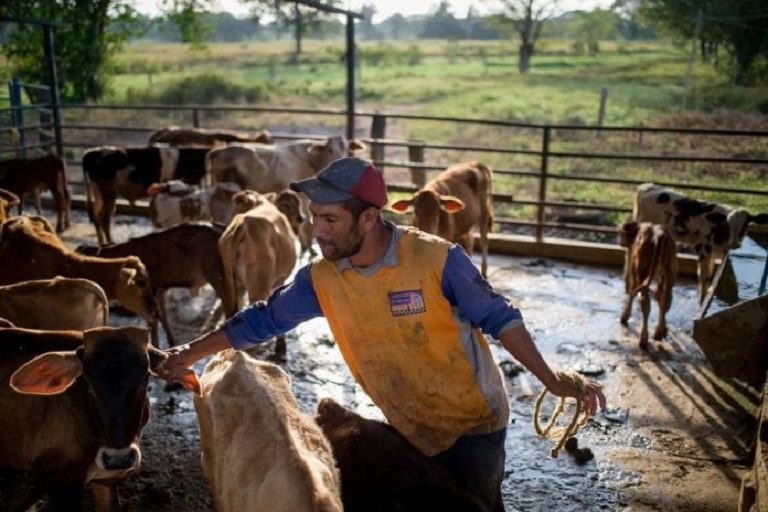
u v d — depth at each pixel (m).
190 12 28.77
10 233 5.96
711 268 7.65
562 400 2.87
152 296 6.03
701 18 30.97
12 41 25.22
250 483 2.41
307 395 5.70
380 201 2.42
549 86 36.09
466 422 2.67
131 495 4.43
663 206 7.86
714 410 5.48
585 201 13.57
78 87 27.00
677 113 25.27
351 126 11.62
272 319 2.77
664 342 6.69
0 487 4.35
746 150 18.73
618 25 69.50
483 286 2.49
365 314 2.56
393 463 2.64
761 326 4.82
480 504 2.63
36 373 2.96
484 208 8.45
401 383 2.65
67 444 3.41
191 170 10.21
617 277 8.61
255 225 6.09
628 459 4.86
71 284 4.68
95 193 9.86
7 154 16.77
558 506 4.38
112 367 3.01
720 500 4.44
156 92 33.38
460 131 23.56
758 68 31.58
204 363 6.26
